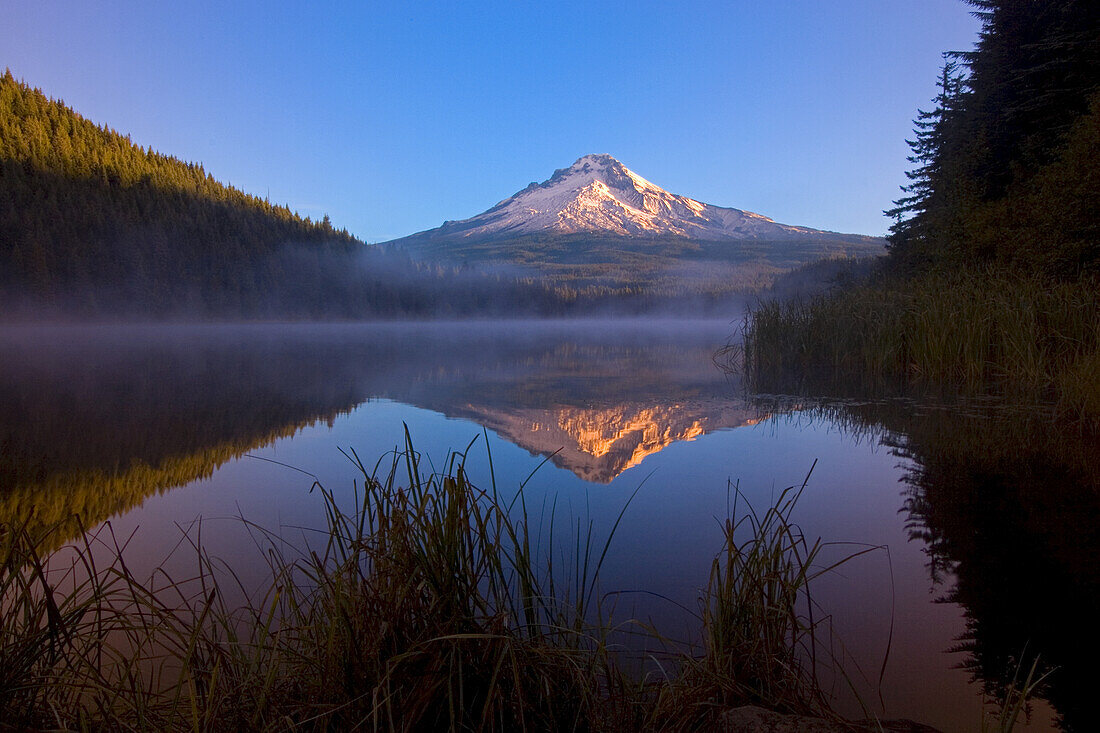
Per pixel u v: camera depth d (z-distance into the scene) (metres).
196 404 7.33
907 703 1.72
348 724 1.44
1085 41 15.39
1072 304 7.77
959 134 21.30
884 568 2.62
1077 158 11.20
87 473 4.35
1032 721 1.64
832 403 6.82
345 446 5.09
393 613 1.60
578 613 1.89
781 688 1.69
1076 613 2.22
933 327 8.31
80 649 1.68
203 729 1.40
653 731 1.52
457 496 1.75
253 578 2.60
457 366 12.49
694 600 2.34
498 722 1.53
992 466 4.19
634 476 4.10
